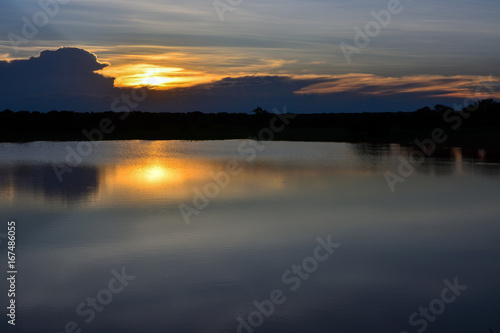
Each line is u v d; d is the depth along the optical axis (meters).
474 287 9.07
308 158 34.38
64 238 12.23
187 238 12.26
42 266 10.16
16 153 37.56
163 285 9.17
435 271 9.89
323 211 15.54
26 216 14.72
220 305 8.31
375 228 13.33
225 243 11.83
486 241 12.05
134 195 18.44
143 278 9.52
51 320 7.76
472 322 7.62
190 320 7.78
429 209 15.90
